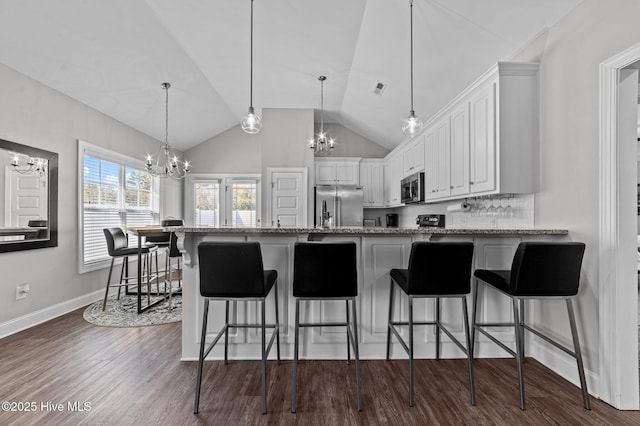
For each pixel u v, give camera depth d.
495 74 2.22
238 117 5.64
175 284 4.66
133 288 4.51
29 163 2.92
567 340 1.99
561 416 1.62
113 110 4.02
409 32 2.61
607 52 1.71
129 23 2.76
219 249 1.69
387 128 4.83
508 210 2.60
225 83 4.17
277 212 4.90
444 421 1.58
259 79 4.04
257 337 2.24
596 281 1.79
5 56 2.64
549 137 2.12
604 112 1.72
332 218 4.98
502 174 2.21
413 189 3.94
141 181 4.91
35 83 3.00
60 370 2.07
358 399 1.66
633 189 1.70
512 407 1.69
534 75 2.21
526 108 2.22
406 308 2.25
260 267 1.70
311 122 4.96
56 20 2.50
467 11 2.15
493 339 1.94
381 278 2.24
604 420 1.59
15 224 2.78
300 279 1.74
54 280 3.20
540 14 2.01
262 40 3.18
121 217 4.43
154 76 3.66
